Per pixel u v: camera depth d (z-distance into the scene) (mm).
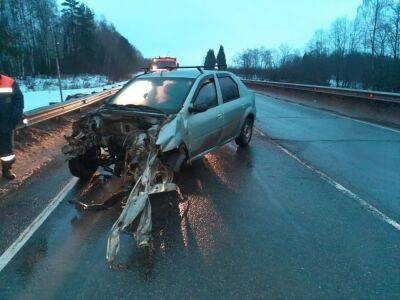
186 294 3258
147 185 4441
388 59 48312
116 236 3893
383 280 3461
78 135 5836
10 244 4129
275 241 4191
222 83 7566
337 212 5008
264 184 6148
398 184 6180
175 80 6570
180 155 5301
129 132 5379
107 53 92938
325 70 68312
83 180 6289
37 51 66438
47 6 68312
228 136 7727
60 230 4477
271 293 3270
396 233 4402
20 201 5363
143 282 3428
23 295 3242
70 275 3537
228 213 4969
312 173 6773
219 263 3742
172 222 4691
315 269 3635
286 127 11938
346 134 10727
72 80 59688
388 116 14133
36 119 9422
